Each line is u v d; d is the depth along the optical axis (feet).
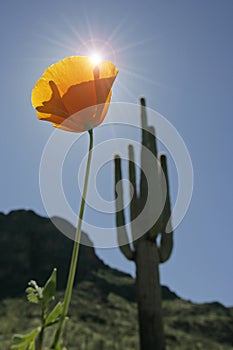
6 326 139.95
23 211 270.05
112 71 3.52
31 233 255.50
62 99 3.39
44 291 2.86
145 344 21.90
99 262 259.60
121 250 22.85
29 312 162.91
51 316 2.80
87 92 3.38
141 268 22.47
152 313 22.11
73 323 170.09
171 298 239.50
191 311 218.59
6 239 249.34
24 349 2.75
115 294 225.35
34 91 3.44
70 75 3.43
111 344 156.35
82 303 201.05
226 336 194.29
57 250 245.24
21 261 237.45
